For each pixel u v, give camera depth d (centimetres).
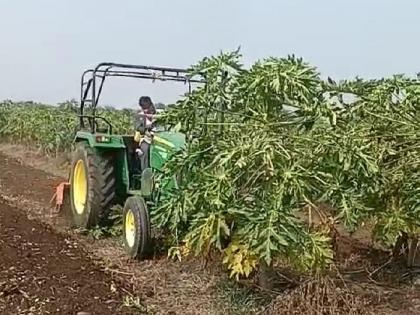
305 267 552
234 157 571
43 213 1076
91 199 898
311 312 553
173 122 673
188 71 677
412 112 689
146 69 856
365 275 715
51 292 630
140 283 682
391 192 656
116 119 1764
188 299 632
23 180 1489
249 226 544
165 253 775
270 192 562
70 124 1945
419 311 616
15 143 2483
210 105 654
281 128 610
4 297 616
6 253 754
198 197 580
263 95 612
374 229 674
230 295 625
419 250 739
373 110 678
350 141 588
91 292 635
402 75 705
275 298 585
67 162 1830
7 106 2789
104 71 889
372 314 591
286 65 607
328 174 566
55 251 789
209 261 668
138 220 761
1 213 990
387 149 652
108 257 791
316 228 613
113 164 912
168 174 650
